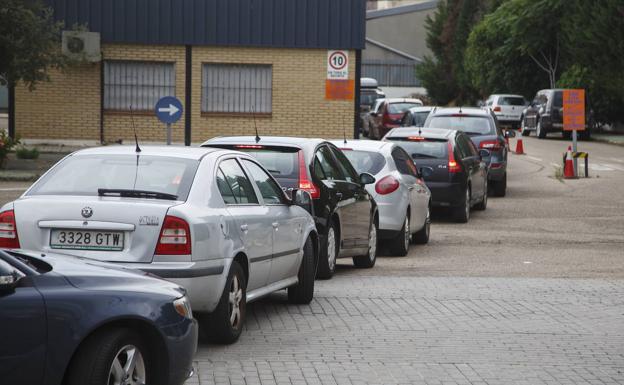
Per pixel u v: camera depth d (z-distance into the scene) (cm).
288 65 5297
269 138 2016
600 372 1311
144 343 1012
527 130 8350
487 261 2459
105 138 5247
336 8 5278
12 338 885
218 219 1352
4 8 4212
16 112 5191
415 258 2514
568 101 5028
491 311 1731
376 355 1381
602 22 7662
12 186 3809
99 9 5169
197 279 1296
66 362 915
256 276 1502
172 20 5225
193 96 5278
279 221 1580
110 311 950
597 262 2455
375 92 9412
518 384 1241
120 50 5206
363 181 2305
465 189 3222
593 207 3772
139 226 1283
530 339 1507
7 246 1310
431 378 1260
